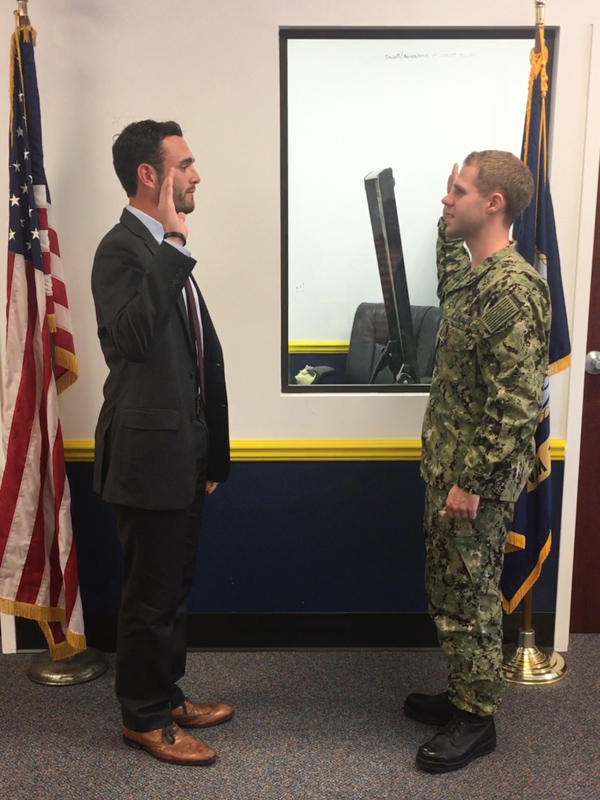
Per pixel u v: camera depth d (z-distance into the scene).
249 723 2.12
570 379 2.42
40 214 2.17
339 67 2.32
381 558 2.52
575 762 1.95
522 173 1.82
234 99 2.27
